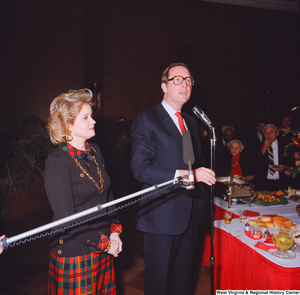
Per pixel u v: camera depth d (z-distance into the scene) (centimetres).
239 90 995
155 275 170
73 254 134
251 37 989
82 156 144
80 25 873
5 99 802
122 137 600
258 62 998
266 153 369
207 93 973
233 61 985
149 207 169
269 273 155
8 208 337
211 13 955
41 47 834
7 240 92
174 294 182
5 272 284
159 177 158
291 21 988
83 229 134
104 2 877
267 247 167
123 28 912
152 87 948
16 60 807
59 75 856
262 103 1000
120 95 921
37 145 329
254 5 934
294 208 240
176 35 948
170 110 179
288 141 364
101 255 145
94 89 874
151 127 170
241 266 183
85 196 141
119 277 269
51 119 140
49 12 836
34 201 423
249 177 349
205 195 190
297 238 169
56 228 133
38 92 836
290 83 1012
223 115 987
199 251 294
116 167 579
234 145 348
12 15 793
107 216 153
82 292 135
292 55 1006
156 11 927
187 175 126
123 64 918
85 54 880
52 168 134
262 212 229
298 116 1012
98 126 610
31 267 296
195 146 192
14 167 309
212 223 142
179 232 166
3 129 326
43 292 249
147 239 176
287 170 235
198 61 963
